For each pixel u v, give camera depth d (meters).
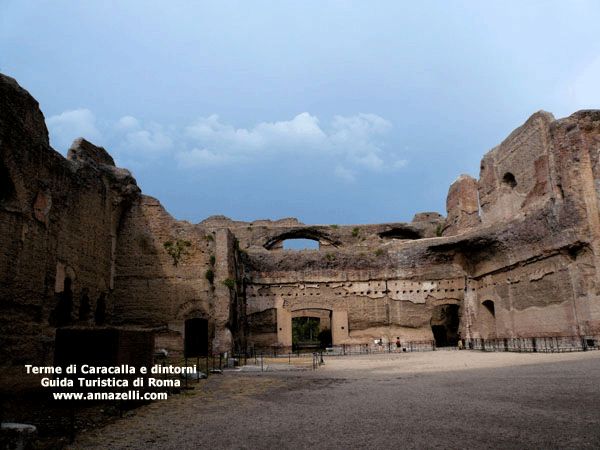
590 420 7.56
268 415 9.15
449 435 7.08
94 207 28.16
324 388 13.04
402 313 36.59
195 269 31.81
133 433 8.00
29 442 6.68
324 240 45.53
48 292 21.97
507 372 15.00
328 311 38.81
